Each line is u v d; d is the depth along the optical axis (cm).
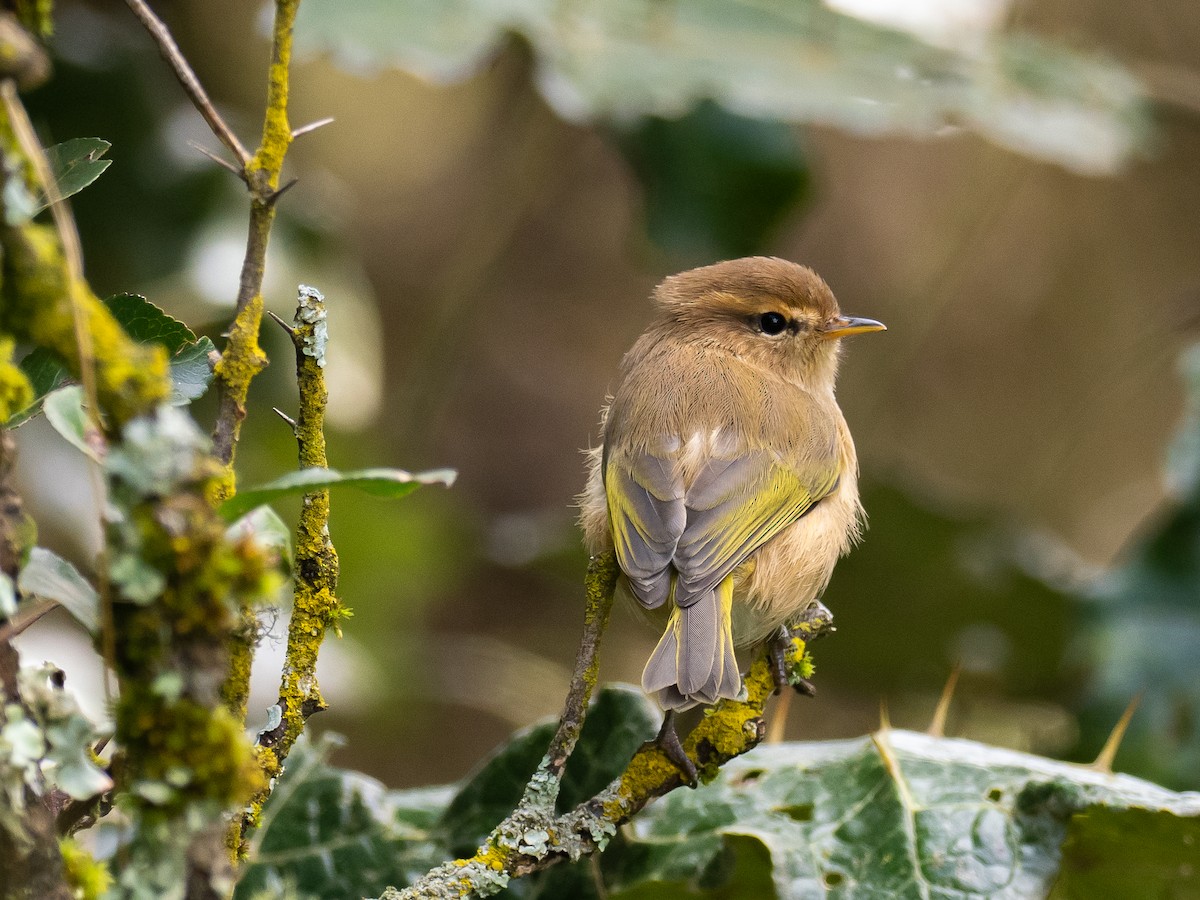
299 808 617
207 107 378
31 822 325
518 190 1487
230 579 318
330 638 1190
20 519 338
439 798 670
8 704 328
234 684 379
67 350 314
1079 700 1138
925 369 1925
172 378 420
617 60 1008
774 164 1187
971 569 1175
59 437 1038
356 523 1299
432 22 969
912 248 1912
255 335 388
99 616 333
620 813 484
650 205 1200
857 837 587
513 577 1711
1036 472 1933
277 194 382
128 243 1097
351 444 1223
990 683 1299
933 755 616
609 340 1839
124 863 363
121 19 1164
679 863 609
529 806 472
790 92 1046
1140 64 1277
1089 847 598
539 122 1470
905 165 1920
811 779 621
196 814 323
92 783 338
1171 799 565
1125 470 1933
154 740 318
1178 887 594
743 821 610
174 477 315
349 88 1775
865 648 1302
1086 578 1219
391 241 1794
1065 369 1948
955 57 1161
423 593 1388
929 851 573
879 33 1149
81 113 1101
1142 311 1938
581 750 612
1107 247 1938
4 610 328
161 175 1113
